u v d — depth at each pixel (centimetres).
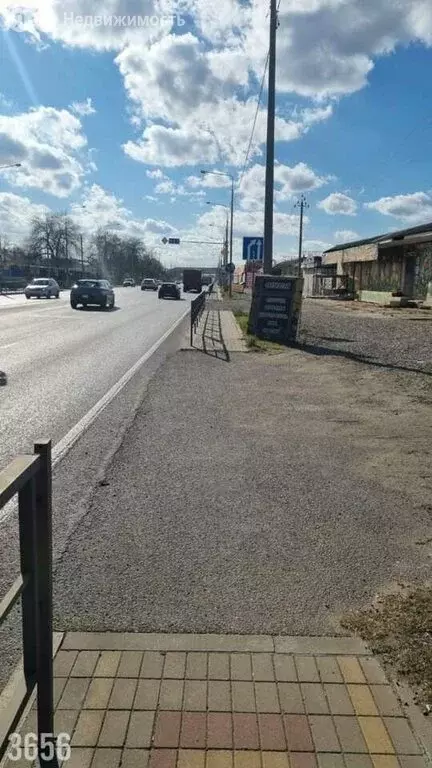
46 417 790
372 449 661
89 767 225
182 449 651
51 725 230
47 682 227
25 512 210
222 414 827
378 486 540
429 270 3606
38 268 9544
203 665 283
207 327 2238
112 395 947
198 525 448
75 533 430
